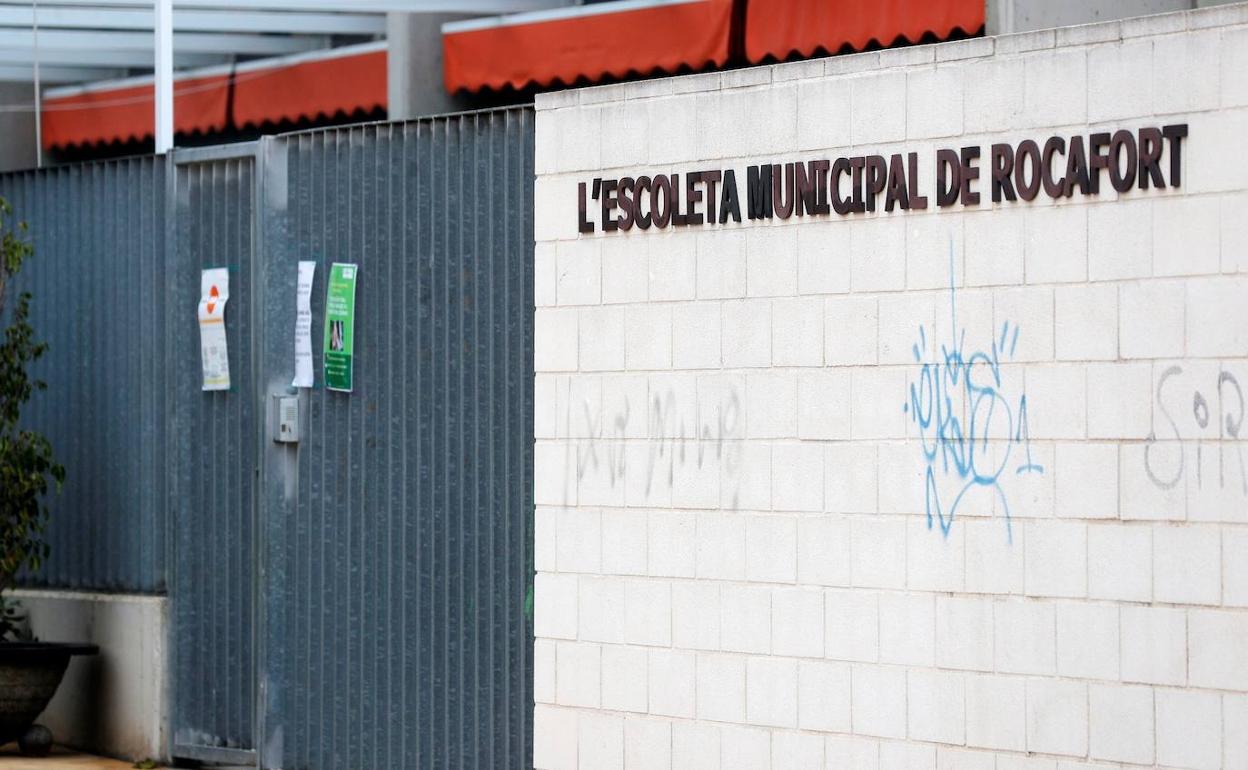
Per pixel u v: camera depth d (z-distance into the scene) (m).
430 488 14.70
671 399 13.05
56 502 17.78
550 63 20.11
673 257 13.05
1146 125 10.94
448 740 14.49
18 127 24.33
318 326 15.53
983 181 11.58
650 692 13.13
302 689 15.56
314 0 20.80
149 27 21.14
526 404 14.09
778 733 12.47
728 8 18.48
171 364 16.69
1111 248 11.06
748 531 12.63
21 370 17.08
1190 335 10.76
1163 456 10.84
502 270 14.27
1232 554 10.58
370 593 15.07
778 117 12.52
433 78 21.66
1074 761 11.15
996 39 11.53
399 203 14.98
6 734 16.73
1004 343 11.47
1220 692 10.61
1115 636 11.00
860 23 17.58
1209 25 10.72
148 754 16.52
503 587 14.20
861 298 12.11
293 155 15.76
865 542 12.06
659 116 13.13
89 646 16.59
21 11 20.80
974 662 11.56
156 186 16.97
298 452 15.62
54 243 17.89
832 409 12.23
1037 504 11.30
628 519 13.27
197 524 16.41
